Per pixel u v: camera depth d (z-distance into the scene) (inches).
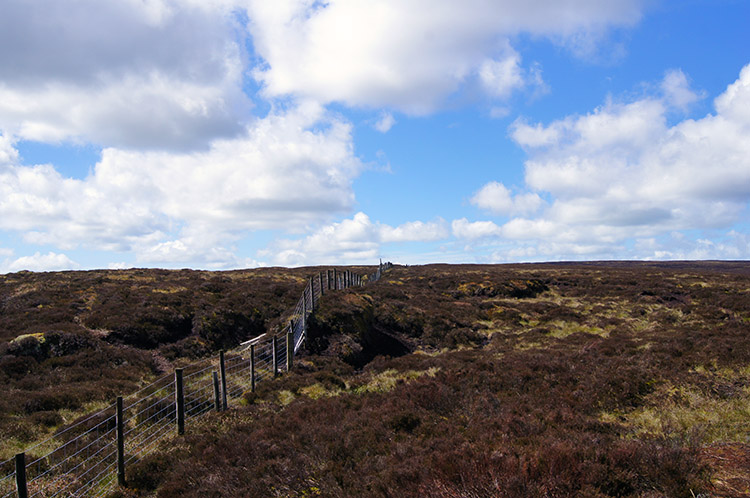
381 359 853.2
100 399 575.5
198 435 410.9
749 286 1563.7
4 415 491.8
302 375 668.7
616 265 4397.1
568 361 608.1
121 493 317.7
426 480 238.8
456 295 1692.9
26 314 949.2
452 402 453.1
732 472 235.6
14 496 308.3
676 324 1016.2
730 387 435.8
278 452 335.6
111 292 1147.9
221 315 1039.0
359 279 1921.8
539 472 233.8
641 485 228.2
